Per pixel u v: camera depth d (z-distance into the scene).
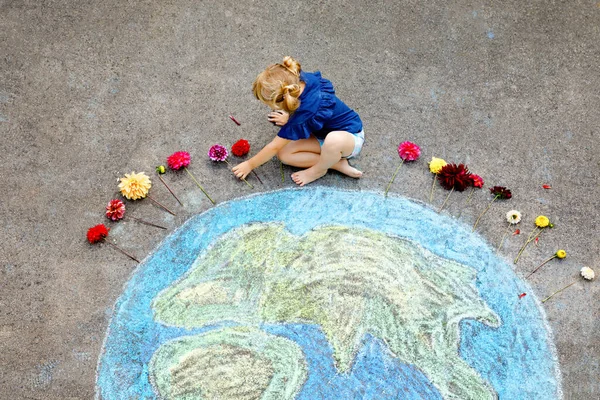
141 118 3.47
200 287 3.00
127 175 3.20
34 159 3.34
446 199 3.26
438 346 2.86
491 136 3.46
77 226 3.16
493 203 3.26
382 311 2.94
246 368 2.81
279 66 2.86
